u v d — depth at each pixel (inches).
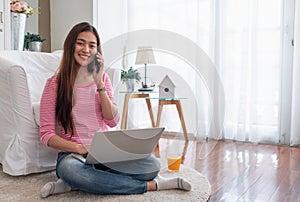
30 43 132.2
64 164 67.7
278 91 124.5
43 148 83.9
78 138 72.7
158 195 68.6
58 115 72.6
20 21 123.9
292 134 122.7
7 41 120.5
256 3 125.0
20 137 80.7
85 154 70.3
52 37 163.2
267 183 80.7
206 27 134.8
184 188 71.5
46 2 160.9
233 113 131.7
